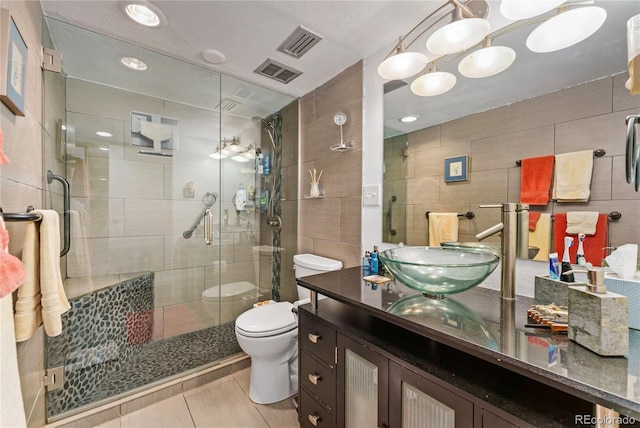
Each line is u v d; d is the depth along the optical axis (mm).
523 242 1043
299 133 2373
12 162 979
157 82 2109
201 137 2490
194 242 2449
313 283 1345
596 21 913
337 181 2008
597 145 942
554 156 1037
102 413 1524
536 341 743
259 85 2180
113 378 1790
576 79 987
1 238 635
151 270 2262
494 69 1175
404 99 1573
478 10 1186
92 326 1716
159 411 1611
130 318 2023
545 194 1059
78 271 1904
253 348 1609
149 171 2268
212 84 2162
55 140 1622
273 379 1690
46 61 1419
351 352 1086
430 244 1447
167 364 1952
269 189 2621
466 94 1300
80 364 1613
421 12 1390
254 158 2680
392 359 931
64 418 1455
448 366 859
